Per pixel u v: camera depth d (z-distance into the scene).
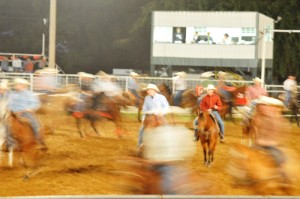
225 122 24.80
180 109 23.67
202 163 15.06
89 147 17.31
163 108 14.92
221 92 23.44
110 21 62.12
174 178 7.74
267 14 48.94
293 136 21.45
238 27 37.12
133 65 62.03
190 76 37.75
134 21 60.91
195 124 15.51
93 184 12.48
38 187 12.16
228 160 15.55
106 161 15.09
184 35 37.75
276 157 9.60
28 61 39.25
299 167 13.05
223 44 37.31
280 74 48.84
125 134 20.31
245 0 48.44
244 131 17.66
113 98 19.67
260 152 9.72
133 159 8.19
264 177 9.48
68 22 61.47
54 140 18.41
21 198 6.08
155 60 38.12
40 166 14.16
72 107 19.34
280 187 9.52
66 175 13.39
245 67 37.19
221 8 48.06
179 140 7.86
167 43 37.91
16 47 64.81
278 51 48.75
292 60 48.50
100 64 62.75
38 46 62.44
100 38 62.22
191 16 37.56
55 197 6.12
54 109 19.67
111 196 6.14
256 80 20.38
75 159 15.34
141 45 57.78
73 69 61.94
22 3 68.19
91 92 19.61
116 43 58.59
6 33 66.88
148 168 7.85
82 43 62.75
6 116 13.23
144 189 7.81
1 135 13.26
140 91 23.45
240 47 37.12
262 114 9.82
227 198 6.20
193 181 7.93
